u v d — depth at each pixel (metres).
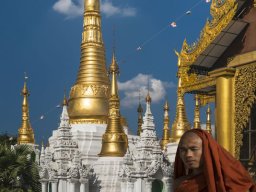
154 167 28.25
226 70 17.03
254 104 16.78
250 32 16.92
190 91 19.72
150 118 29.81
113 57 34.53
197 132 4.18
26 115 46.50
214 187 3.96
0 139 48.06
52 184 31.72
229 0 16.52
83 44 42.06
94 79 40.56
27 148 30.34
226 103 17.05
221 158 4.11
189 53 18.78
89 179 31.50
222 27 16.88
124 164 28.98
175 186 4.27
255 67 16.42
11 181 27.39
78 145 35.28
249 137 16.62
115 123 33.44
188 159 4.12
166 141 39.06
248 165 16.50
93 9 42.50
